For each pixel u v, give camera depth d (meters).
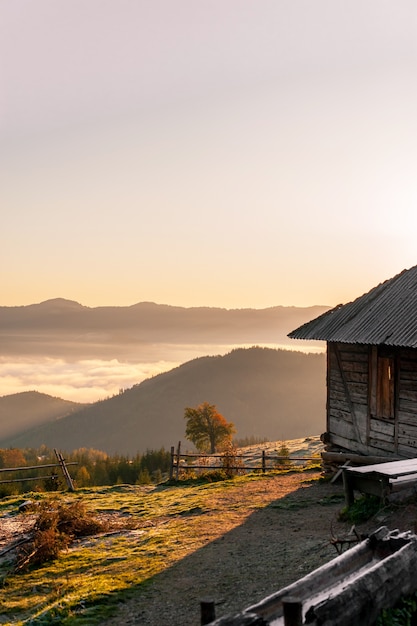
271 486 21.55
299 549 13.18
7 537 17.08
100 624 10.30
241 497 20.03
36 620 10.57
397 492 13.57
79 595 11.63
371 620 6.41
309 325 22.98
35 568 14.05
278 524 15.81
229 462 26.23
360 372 20.77
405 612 6.75
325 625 5.82
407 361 18.50
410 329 17.70
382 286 22.36
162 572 12.73
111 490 24.92
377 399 19.83
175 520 17.88
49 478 26.19
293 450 48.56
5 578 13.31
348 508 14.64
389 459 18.89
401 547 7.75
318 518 15.95
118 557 14.19
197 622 9.98
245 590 11.12
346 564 7.35
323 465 21.86
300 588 6.64
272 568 12.16
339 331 20.75
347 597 6.18
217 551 13.87
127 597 11.43
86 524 17.22
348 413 21.34
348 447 21.38
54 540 15.20
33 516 19.75
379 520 13.34
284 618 5.59
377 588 6.55
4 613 11.23
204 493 21.67
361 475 13.94
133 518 18.83
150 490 24.45
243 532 15.38
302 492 19.78
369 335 18.94
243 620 5.43
